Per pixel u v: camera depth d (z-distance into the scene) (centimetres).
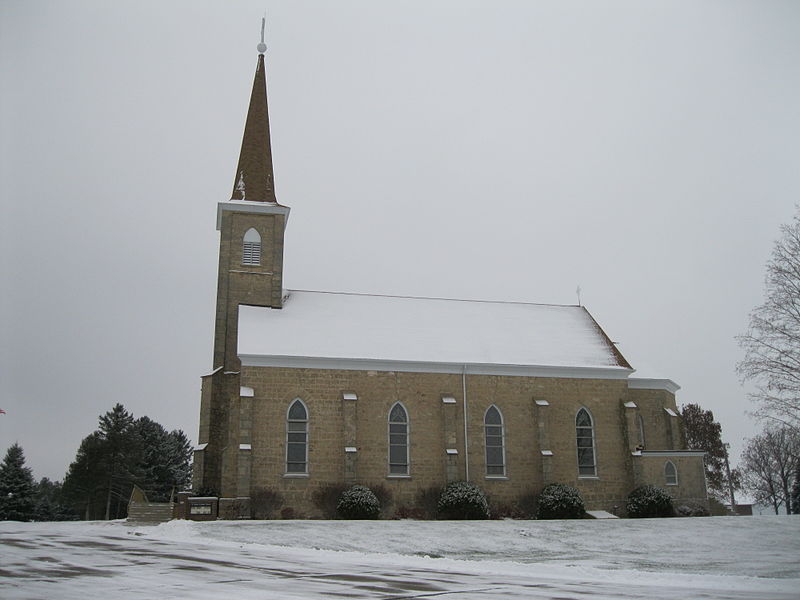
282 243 5016
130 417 9331
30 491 8531
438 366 4541
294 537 3094
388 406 4419
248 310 4734
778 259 4253
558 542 3139
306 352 4388
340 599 1412
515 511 4394
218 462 4450
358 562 2297
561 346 4978
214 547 2677
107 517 8231
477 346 4797
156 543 2773
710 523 3666
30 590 1473
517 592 1588
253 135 5309
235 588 1563
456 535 3262
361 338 4653
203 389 4572
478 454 4466
